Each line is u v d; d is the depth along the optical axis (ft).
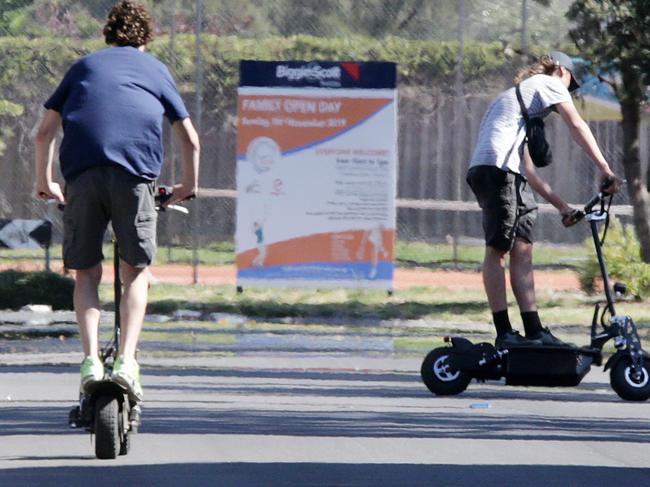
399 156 293.02
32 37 279.08
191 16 278.67
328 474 75.10
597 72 226.58
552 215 287.89
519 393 121.29
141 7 80.48
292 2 275.39
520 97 118.73
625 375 115.65
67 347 163.53
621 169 292.81
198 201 246.06
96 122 75.92
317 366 147.74
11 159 278.67
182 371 139.13
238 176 213.05
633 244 238.27
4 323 185.68
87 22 278.87
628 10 221.66
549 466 79.00
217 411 103.71
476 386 127.03
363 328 193.98
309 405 109.19
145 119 76.33
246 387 123.75
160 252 266.77
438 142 291.58
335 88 211.20
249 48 278.46
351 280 214.28
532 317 117.39
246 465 77.66
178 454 81.20
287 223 213.46
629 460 82.02
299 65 212.02
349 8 274.77
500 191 116.98
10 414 100.12
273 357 157.28
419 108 289.94
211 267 261.85
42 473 73.92
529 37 259.60
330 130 213.05
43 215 277.23
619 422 101.30
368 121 212.84
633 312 212.84
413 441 88.33
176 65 278.05
